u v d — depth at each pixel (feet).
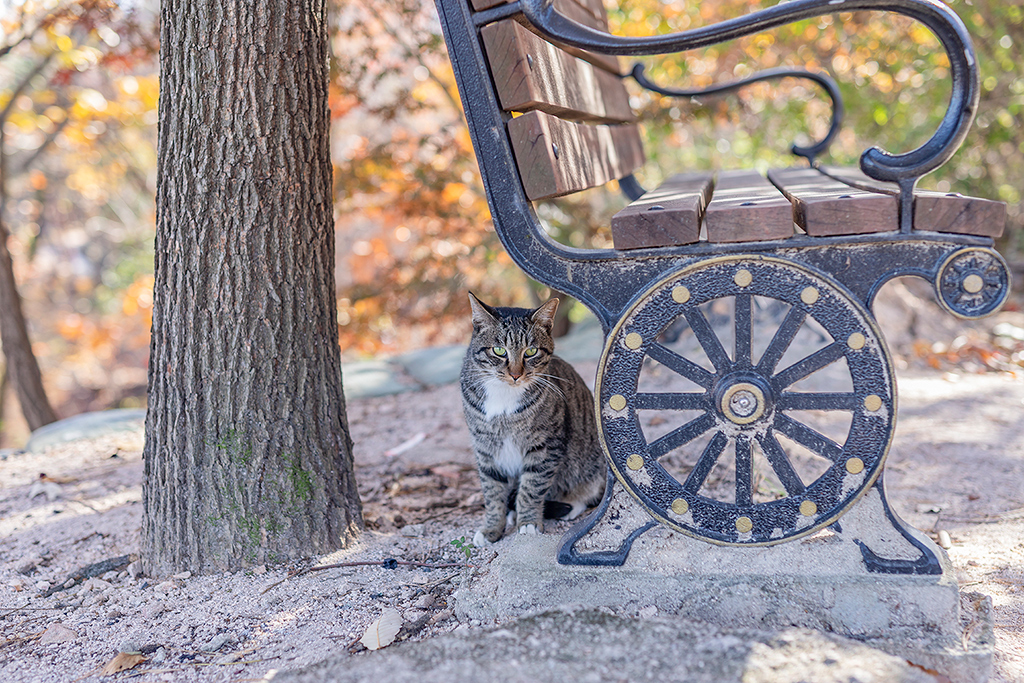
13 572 11.00
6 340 25.17
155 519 10.57
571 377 11.93
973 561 10.45
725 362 8.01
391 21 25.91
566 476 11.56
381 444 16.90
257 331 10.30
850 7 7.18
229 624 9.05
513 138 8.00
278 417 10.48
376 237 35.29
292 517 10.54
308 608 9.28
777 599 7.88
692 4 26.23
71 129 35.17
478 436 10.66
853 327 7.73
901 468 14.11
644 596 8.14
